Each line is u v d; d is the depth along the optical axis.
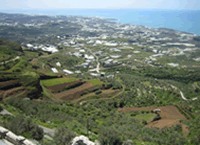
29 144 29.44
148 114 109.94
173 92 173.00
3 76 109.06
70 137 45.38
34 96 106.56
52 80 143.12
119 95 144.00
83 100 127.25
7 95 97.19
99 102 127.00
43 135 46.59
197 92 189.50
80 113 94.00
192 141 65.75
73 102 120.25
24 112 69.81
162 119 102.06
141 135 68.81
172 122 92.31
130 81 184.00
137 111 117.44
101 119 95.19
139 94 155.50
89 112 103.12
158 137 71.62
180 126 82.94
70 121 69.31
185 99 167.00
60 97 123.94
